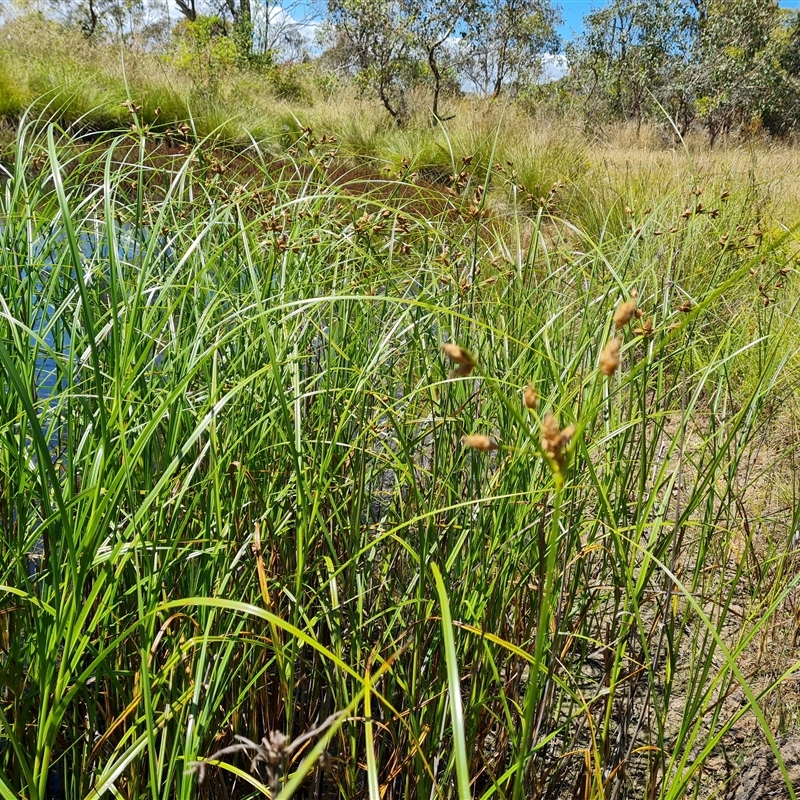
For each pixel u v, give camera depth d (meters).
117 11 22.20
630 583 1.41
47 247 1.89
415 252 2.33
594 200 6.33
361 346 2.01
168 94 9.65
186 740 1.19
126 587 1.56
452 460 1.82
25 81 9.25
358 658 1.52
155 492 1.22
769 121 21.91
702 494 1.71
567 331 2.25
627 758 1.61
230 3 25.22
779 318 2.97
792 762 1.93
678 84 21.88
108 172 1.75
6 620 1.65
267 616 0.87
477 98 14.02
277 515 1.68
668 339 1.29
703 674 1.52
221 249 1.68
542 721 1.63
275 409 1.56
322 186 2.37
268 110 11.59
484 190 2.06
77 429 1.71
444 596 0.84
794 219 5.17
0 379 1.44
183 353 1.63
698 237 3.30
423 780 1.45
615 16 25.80
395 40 15.06
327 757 0.77
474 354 1.93
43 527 1.22
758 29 21.81
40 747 1.14
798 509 2.10
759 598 2.29
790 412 3.18
